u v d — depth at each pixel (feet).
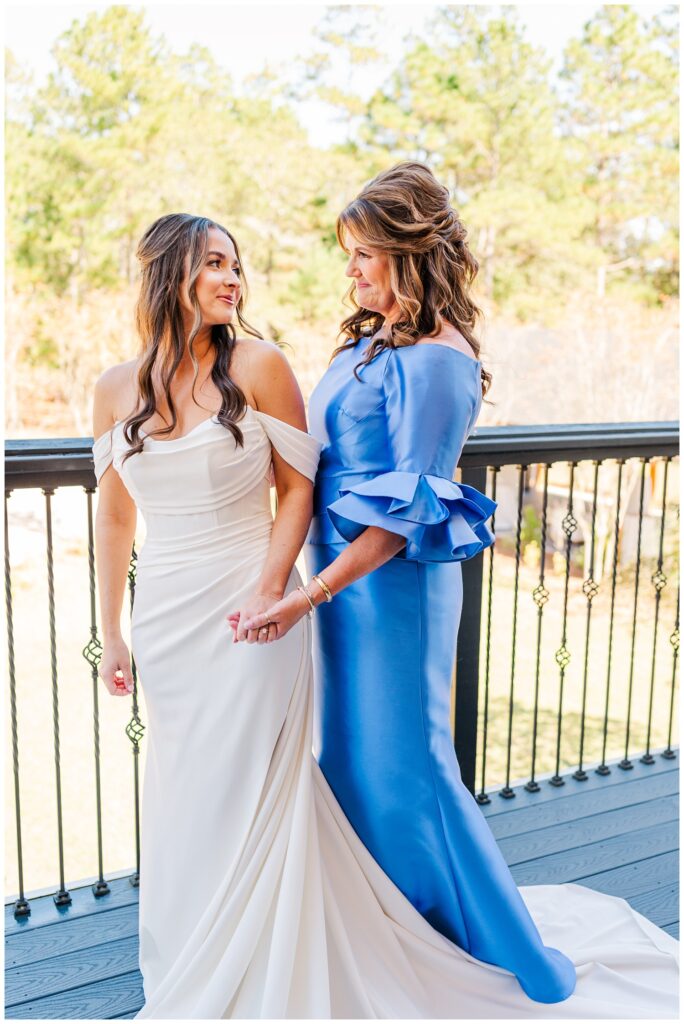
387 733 6.21
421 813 6.30
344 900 6.27
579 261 42.09
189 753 6.03
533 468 42.01
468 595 9.09
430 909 6.48
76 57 39.93
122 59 40.11
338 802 6.51
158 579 6.03
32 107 39.86
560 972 6.48
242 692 5.91
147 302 5.85
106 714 27.12
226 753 5.94
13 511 36.76
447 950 6.41
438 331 5.93
